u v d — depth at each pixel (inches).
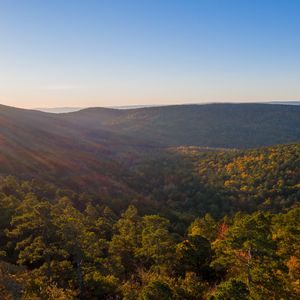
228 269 1200.8
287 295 810.8
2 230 1524.4
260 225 885.8
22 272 1023.6
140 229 2009.1
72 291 957.8
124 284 1127.0
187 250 1373.0
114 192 4244.6
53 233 1098.7
